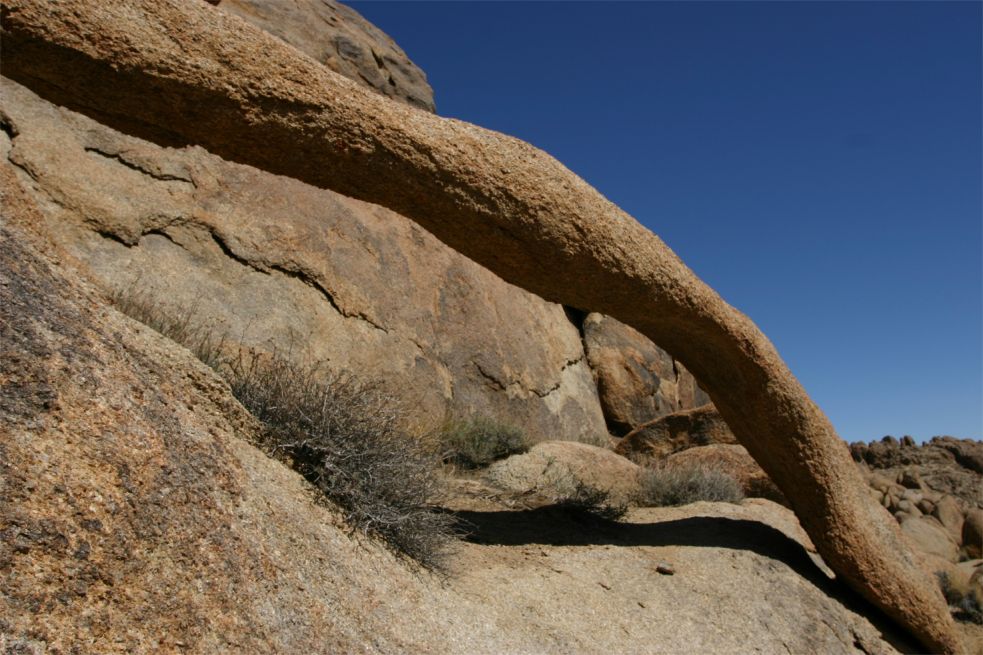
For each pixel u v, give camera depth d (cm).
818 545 729
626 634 519
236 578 289
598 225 564
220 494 316
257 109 438
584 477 969
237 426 462
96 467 260
